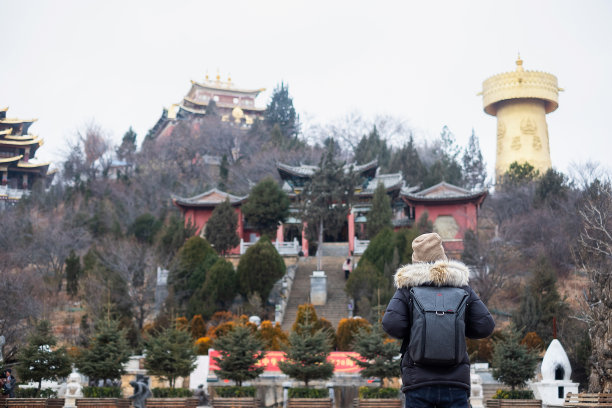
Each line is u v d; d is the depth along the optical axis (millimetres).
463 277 5547
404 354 5629
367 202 70562
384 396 26609
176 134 115375
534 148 97562
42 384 28719
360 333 28234
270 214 64125
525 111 98562
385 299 45031
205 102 141500
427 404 5281
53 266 58406
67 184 98875
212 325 45719
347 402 29797
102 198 84250
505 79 98375
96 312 42562
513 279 52031
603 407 16453
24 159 108750
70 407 25766
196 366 28812
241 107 142875
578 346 33344
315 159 97875
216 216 61344
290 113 129625
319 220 54344
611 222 38312
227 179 92250
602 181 50906
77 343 39875
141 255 51812
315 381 29719
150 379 30875
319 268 52719
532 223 56156
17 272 48625
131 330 39531
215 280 49438
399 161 87750
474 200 64000
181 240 58969
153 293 49625
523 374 27062
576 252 46750
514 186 72375
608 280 22672
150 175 95500
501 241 52062
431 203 65062
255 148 113375
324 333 27844
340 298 50906
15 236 60812
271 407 30531
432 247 5875
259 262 49812
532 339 36000
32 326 38500
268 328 36156
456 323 5207
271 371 31141
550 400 27297
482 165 100250
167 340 27969
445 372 5270
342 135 127250
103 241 59031
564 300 39938
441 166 83062
